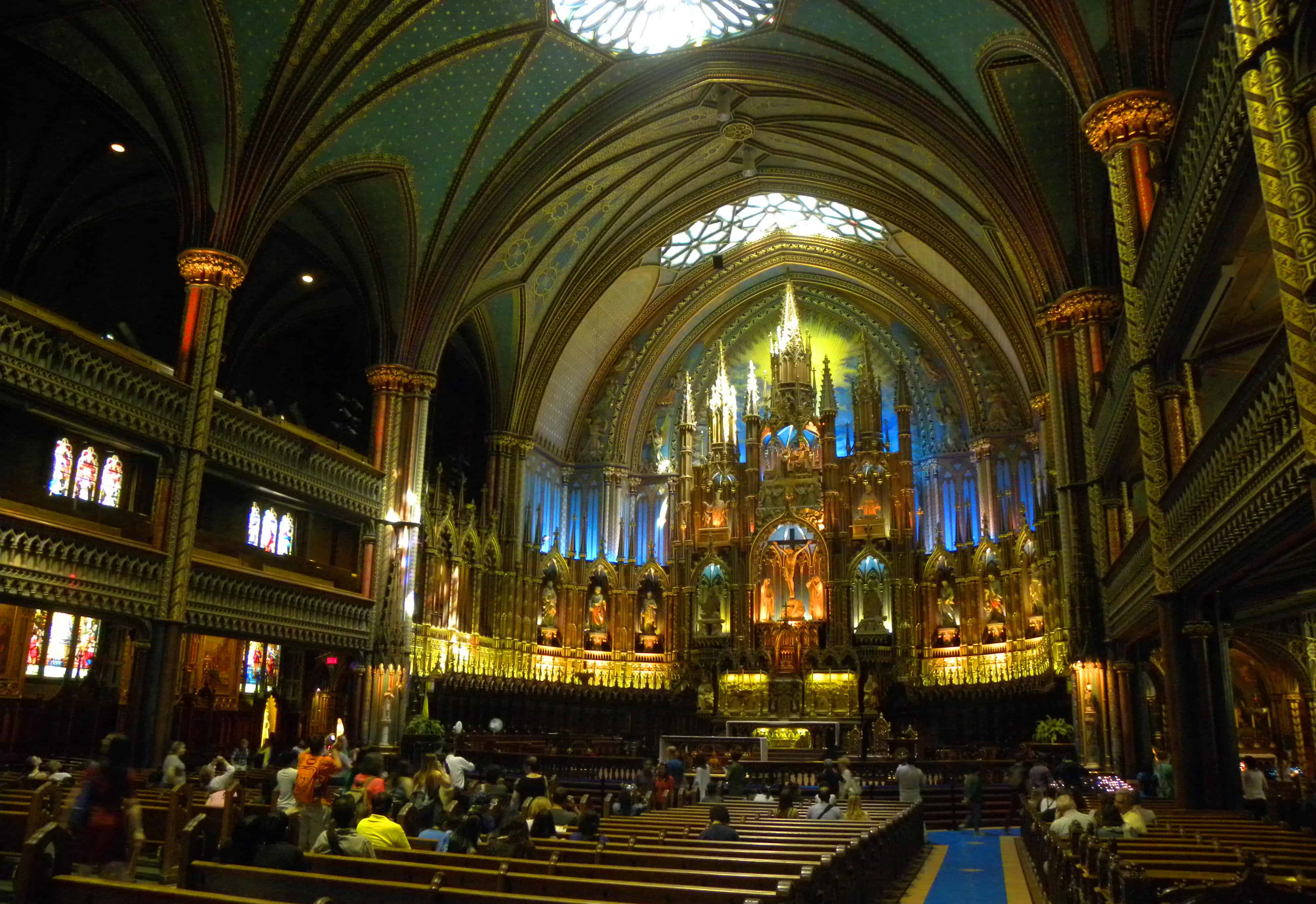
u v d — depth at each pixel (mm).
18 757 22906
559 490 39656
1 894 6027
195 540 24156
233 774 13461
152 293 29547
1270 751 32156
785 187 35125
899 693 34406
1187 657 15156
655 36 27562
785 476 38375
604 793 22469
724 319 42094
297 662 30844
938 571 35812
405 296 29656
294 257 31203
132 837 8219
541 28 25953
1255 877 5309
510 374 36031
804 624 36312
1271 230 8156
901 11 23719
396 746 27219
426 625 30219
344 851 8117
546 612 36625
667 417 42031
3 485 20297
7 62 21859
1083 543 23609
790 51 27578
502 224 29672
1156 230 14359
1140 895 6020
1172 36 17406
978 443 35844
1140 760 22266
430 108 26547
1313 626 28641
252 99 22719
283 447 25031
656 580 38719
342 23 22891
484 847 9562
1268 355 9773
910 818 15531
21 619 25031
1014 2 20172
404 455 29328
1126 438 19531
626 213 34844
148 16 20938
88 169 25266
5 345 17469
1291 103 8094
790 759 28734
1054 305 24234
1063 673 28469
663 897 6266
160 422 21047
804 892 6660
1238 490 11266
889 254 37969
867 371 38656
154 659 20609
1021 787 21094
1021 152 24125
